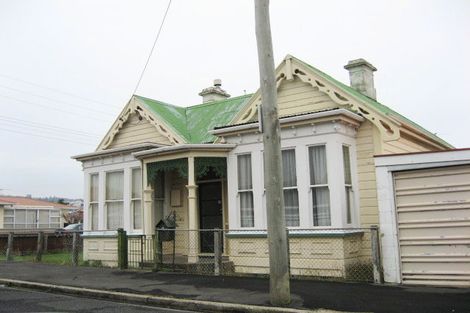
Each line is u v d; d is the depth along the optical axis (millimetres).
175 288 10805
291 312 8258
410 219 10922
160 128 17094
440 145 17875
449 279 10375
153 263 14719
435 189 10719
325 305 8586
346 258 12234
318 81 13984
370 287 10367
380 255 11094
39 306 9492
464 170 10492
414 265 10758
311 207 12859
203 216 16625
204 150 14336
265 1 9227
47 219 50125
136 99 17969
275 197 8859
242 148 14250
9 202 45062
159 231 14352
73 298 10578
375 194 13039
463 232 10367
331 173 12562
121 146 18375
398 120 13352
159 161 15234
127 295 10148
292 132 13273
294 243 12875
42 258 20094
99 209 17562
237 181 14250
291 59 14445
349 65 16484
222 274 13133
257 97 14680
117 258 16359
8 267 15703
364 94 16172
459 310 8023
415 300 8875
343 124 12883
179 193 17141
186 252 16500
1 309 9125
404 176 11070
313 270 12492
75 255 16656
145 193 15617
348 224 12727
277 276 8758
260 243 13531
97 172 17875
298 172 13086
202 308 9125
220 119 17531
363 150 13359
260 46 9156
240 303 8992
